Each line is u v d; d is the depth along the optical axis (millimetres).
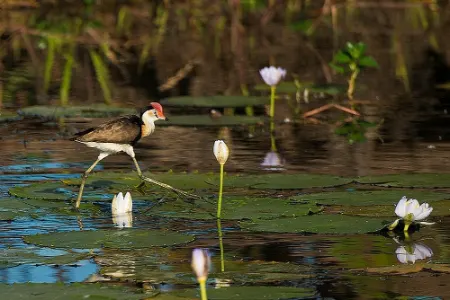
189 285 8086
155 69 22734
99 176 12430
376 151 14391
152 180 11539
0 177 12477
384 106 18641
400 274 8547
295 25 29516
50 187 11828
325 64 23438
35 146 14719
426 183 11797
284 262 8883
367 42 26906
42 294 7523
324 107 17953
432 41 27125
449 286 8188
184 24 29906
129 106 18000
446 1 33219
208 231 10070
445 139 15297
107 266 8672
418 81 21375
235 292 7719
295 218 10320
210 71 22453
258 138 15633
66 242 9367
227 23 30266
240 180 12086
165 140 15375
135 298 7500
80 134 11320
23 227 10102
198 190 11703
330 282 8281
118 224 10266
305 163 13500
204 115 17422
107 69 22672
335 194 11398
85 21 29250
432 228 10289
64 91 19812
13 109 17719
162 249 9328
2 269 8555
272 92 17625
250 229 9875
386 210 10680
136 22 29828
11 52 24969
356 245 9594
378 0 32781
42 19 29203
